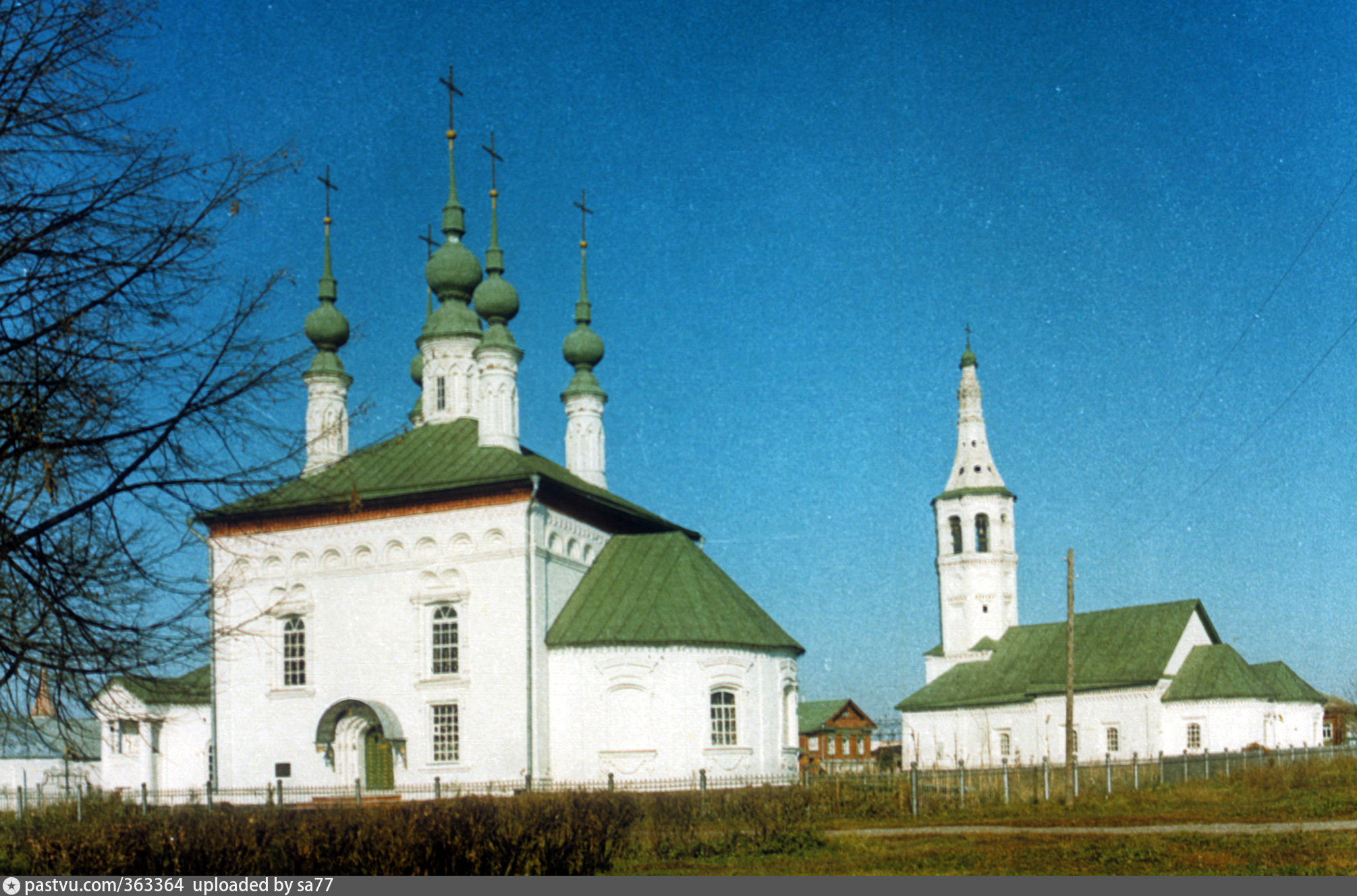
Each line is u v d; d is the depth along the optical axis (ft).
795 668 188.14
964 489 337.93
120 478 50.16
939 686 302.25
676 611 174.09
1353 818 108.78
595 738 170.09
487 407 190.60
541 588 175.32
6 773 217.97
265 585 188.65
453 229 216.54
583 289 226.99
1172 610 273.54
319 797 175.63
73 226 50.39
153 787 214.48
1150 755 256.73
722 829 110.93
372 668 180.34
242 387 51.21
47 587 49.32
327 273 214.48
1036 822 119.03
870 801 136.26
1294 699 264.31
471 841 75.25
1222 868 76.02
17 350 49.44
